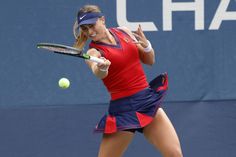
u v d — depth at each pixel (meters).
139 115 13.99
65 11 18.45
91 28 13.66
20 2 18.39
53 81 18.50
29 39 18.45
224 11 18.58
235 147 18.58
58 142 18.55
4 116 18.45
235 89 18.56
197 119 18.61
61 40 18.50
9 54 18.39
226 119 18.56
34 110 18.52
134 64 14.03
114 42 13.90
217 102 18.56
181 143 18.61
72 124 18.56
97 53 13.62
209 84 18.56
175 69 18.61
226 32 18.62
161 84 14.41
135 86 14.08
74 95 18.53
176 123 18.62
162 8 18.52
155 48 18.56
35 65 18.45
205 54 18.62
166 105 18.62
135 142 18.56
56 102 18.55
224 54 18.55
